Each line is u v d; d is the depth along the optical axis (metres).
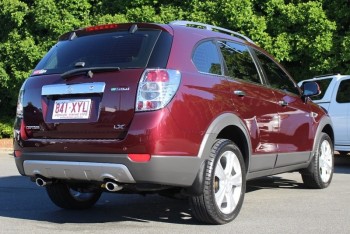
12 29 16.42
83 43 5.14
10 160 12.20
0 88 17.06
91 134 4.57
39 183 5.00
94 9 15.69
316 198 6.59
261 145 5.60
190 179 4.60
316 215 5.53
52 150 4.73
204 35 5.24
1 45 16.05
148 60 4.58
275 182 8.05
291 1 13.71
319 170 7.14
